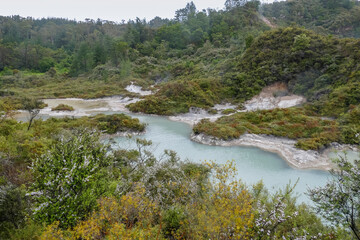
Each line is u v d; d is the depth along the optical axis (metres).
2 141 18.58
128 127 36.00
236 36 98.75
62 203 9.91
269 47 60.47
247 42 69.00
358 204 8.05
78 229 8.04
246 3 120.12
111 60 98.44
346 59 48.03
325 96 42.81
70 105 56.97
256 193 13.39
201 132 33.94
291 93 51.50
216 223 7.70
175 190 13.29
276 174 22.61
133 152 22.67
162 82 81.12
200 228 8.05
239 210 7.94
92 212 9.77
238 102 53.72
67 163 10.91
